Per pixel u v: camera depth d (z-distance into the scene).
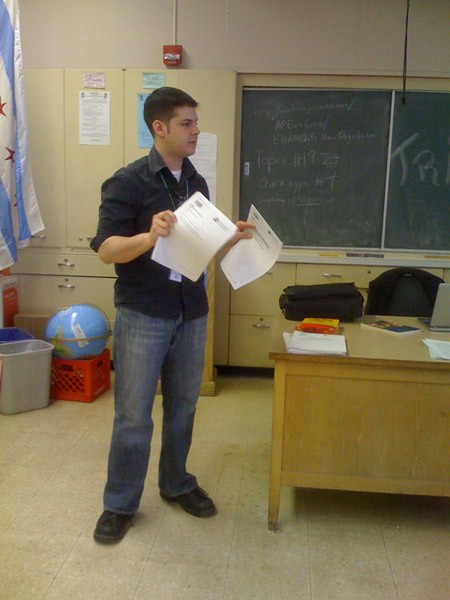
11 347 3.39
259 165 3.96
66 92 3.80
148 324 2.01
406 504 2.44
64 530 2.20
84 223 3.94
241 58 3.86
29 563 2.00
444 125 3.83
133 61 3.93
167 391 2.24
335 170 3.92
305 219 3.99
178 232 1.75
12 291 3.92
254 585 1.92
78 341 3.42
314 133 3.89
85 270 3.98
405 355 2.12
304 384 2.14
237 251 1.99
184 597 1.86
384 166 3.90
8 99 3.42
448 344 2.24
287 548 2.12
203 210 1.79
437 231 3.95
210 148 3.77
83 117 3.82
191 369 2.19
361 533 2.23
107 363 3.67
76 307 3.54
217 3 3.82
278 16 3.80
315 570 2.00
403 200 3.92
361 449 2.17
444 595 1.89
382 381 2.12
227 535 2.19
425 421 2.13
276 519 2.22
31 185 3.63
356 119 3.86
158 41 3.89
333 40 3.79
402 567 2.03
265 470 2.72
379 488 2.19
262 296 3.95
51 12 3.92
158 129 1.94
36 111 3.84
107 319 3.92
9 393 3.24
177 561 2.03
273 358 2.10
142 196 1.96
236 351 4.04
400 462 2.17
